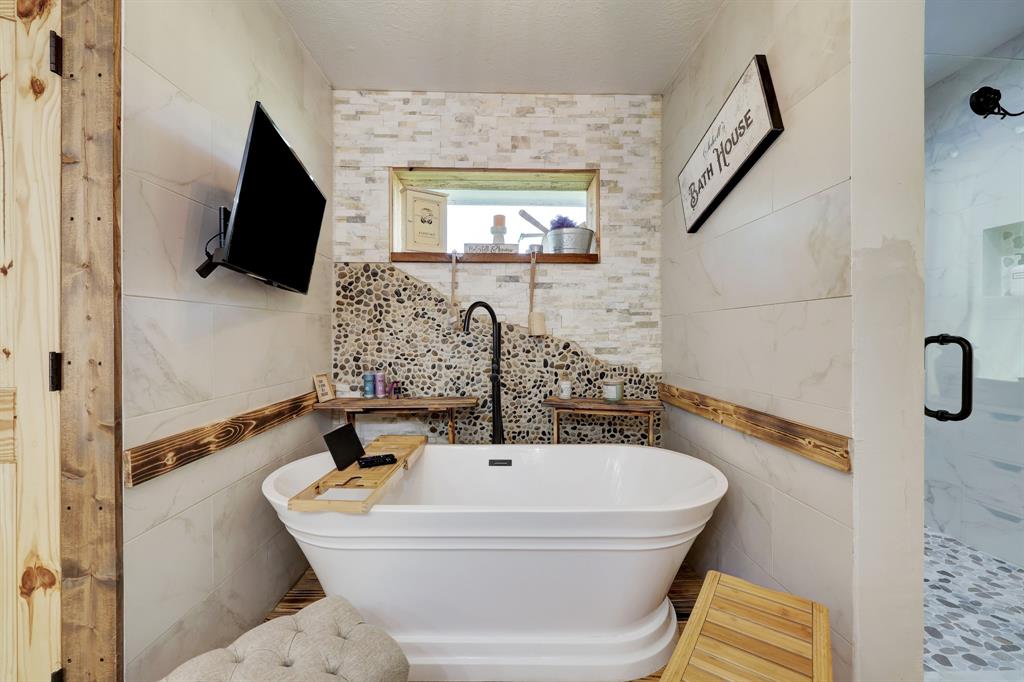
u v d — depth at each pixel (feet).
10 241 3.08
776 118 4.33
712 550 5.95
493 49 6.50
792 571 4.24
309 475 5.49
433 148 7.60
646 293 7.78
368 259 7.63
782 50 4.32
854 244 3.44
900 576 3.46
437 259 7.65
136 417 3.37
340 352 7.59
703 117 6.15
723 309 5.58
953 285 7.47
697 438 6.44
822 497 3.83
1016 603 5.72
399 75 7.15
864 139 3.43
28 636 3.12
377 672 3.13
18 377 3.09
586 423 7.75
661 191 7.73
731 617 3.20
